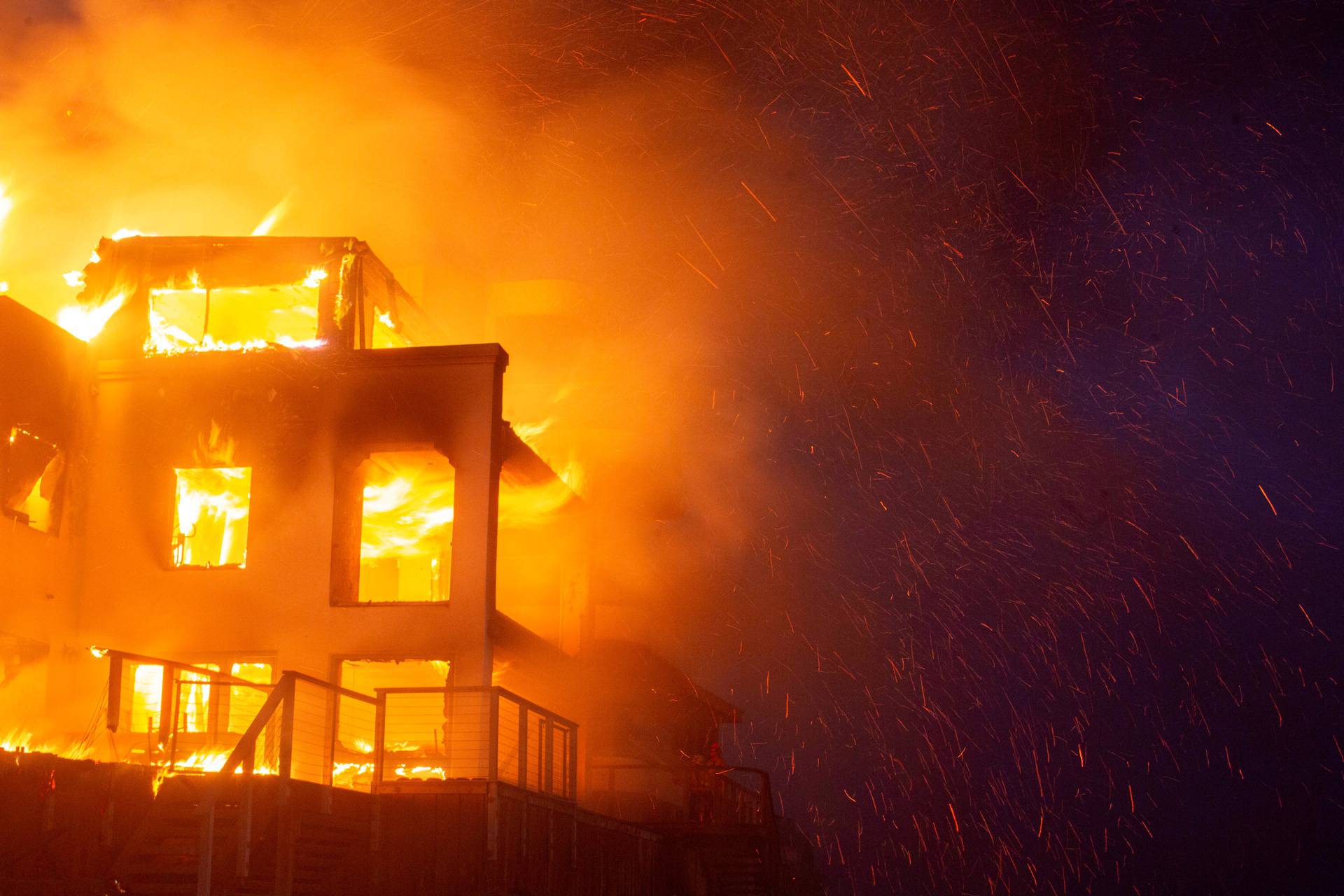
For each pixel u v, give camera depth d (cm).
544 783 1845
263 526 1995
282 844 1302
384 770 1766
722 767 2533
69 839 1232
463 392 2017
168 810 1298
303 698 1911
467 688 1611
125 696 1941
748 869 2453
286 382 2050
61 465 1992
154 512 2025
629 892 2106
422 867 1501
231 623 1961
